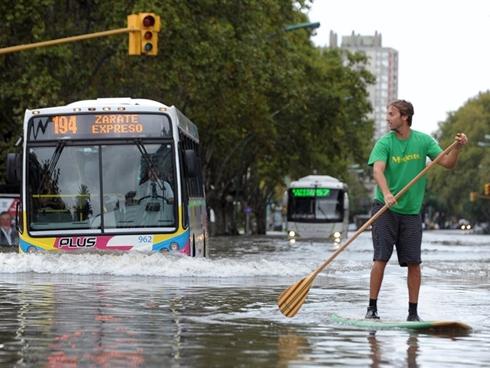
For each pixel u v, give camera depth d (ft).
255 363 55.88
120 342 63.16
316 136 507.30
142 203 150.41
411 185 75.41
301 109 487.20
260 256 226.17
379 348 62.39
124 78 306.35
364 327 72.69
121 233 149.69
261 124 436.76
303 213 424.46
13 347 60.80
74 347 60.95
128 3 286.05
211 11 313.32
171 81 303.68
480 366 56.49
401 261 76.95
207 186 468.75
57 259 134.21
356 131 541.75
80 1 294.46
